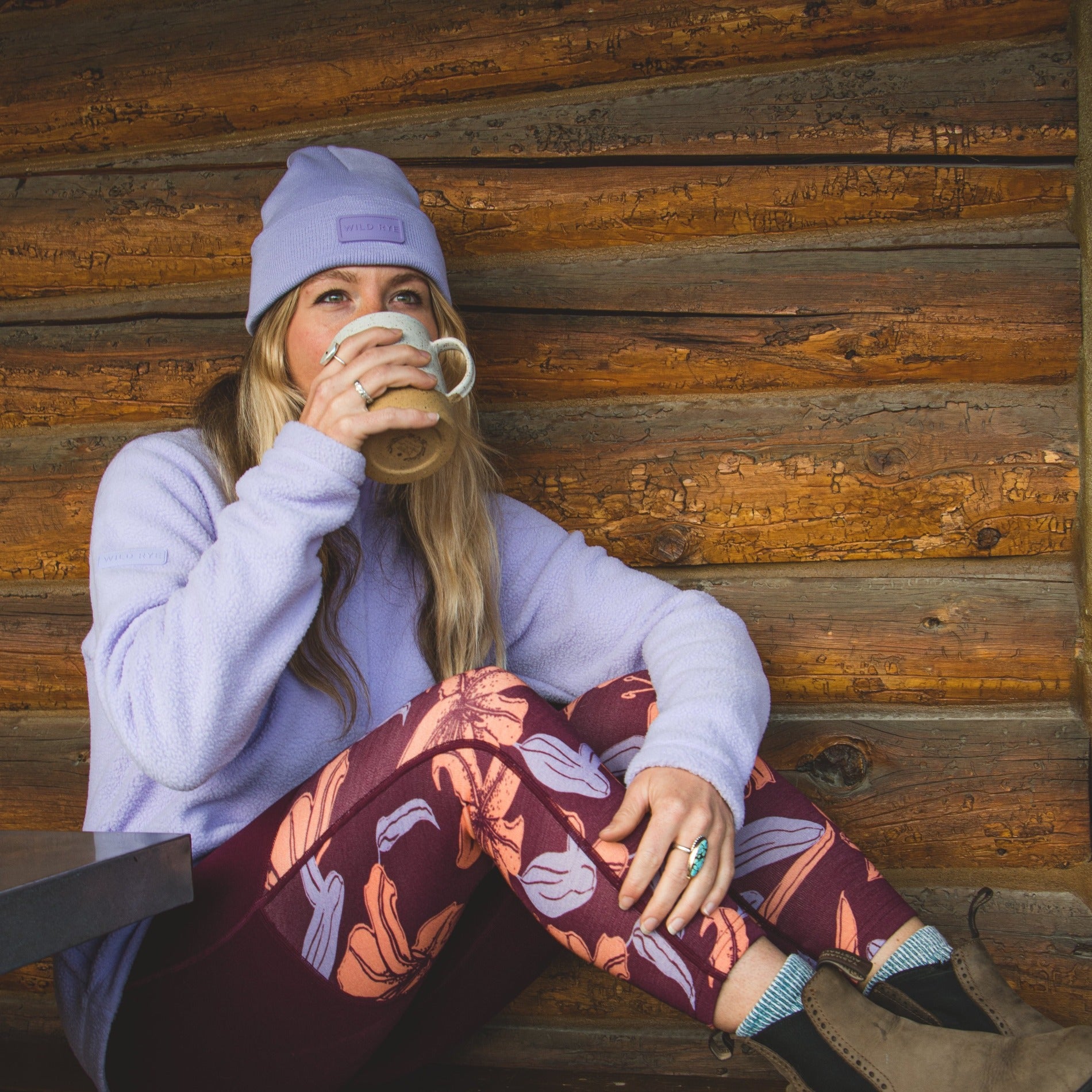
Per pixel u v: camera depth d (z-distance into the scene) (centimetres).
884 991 114
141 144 207
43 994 193
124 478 144
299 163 165
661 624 151
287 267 154
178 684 114
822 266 183
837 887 124
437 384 128
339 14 198
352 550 147
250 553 117
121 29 206
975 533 179
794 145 183
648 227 188
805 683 182
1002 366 180
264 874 117
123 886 95
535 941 146
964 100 180
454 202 191
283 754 135
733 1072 172
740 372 186
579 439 189
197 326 200
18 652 199
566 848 109
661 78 191
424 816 115
